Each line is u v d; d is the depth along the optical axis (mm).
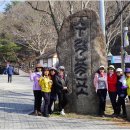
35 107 14641
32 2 25891
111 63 30938
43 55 64562
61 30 15445
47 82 14281
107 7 26203
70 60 15289
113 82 14352
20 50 75750
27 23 60781
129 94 14016
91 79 15047
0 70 64375
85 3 22266
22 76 56812
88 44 15125
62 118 13828
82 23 15195
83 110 15055
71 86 15219
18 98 21203
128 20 33781
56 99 15727
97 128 11586
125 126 12109
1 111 15547
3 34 73312
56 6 24141
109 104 17922
